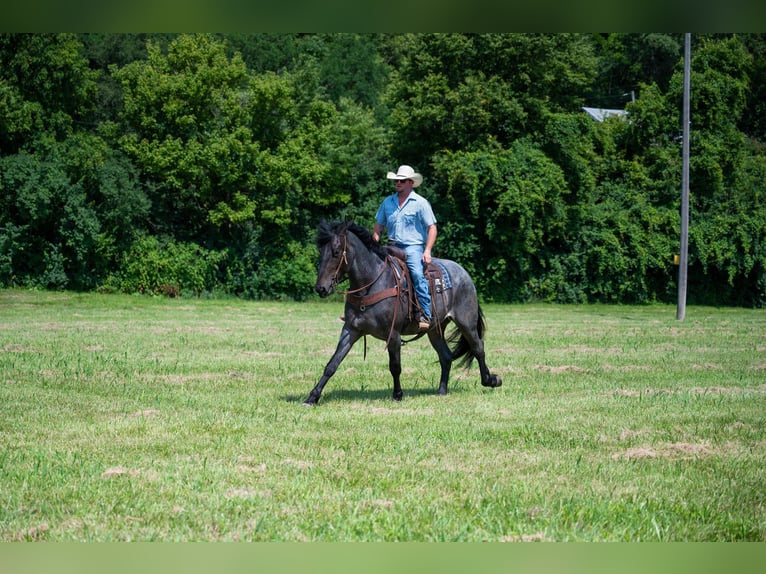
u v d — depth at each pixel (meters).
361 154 39.69
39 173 33.03
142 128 36.41
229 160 35.97
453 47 37.44
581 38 41.28
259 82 36.34
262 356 15.39
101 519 5.66
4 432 8.40
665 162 41.88
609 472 7.00
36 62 34.09
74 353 15.18
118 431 8.45
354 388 11.70
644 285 40.44
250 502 6.02
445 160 37.25
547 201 37.03
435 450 7.75
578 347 18.02
